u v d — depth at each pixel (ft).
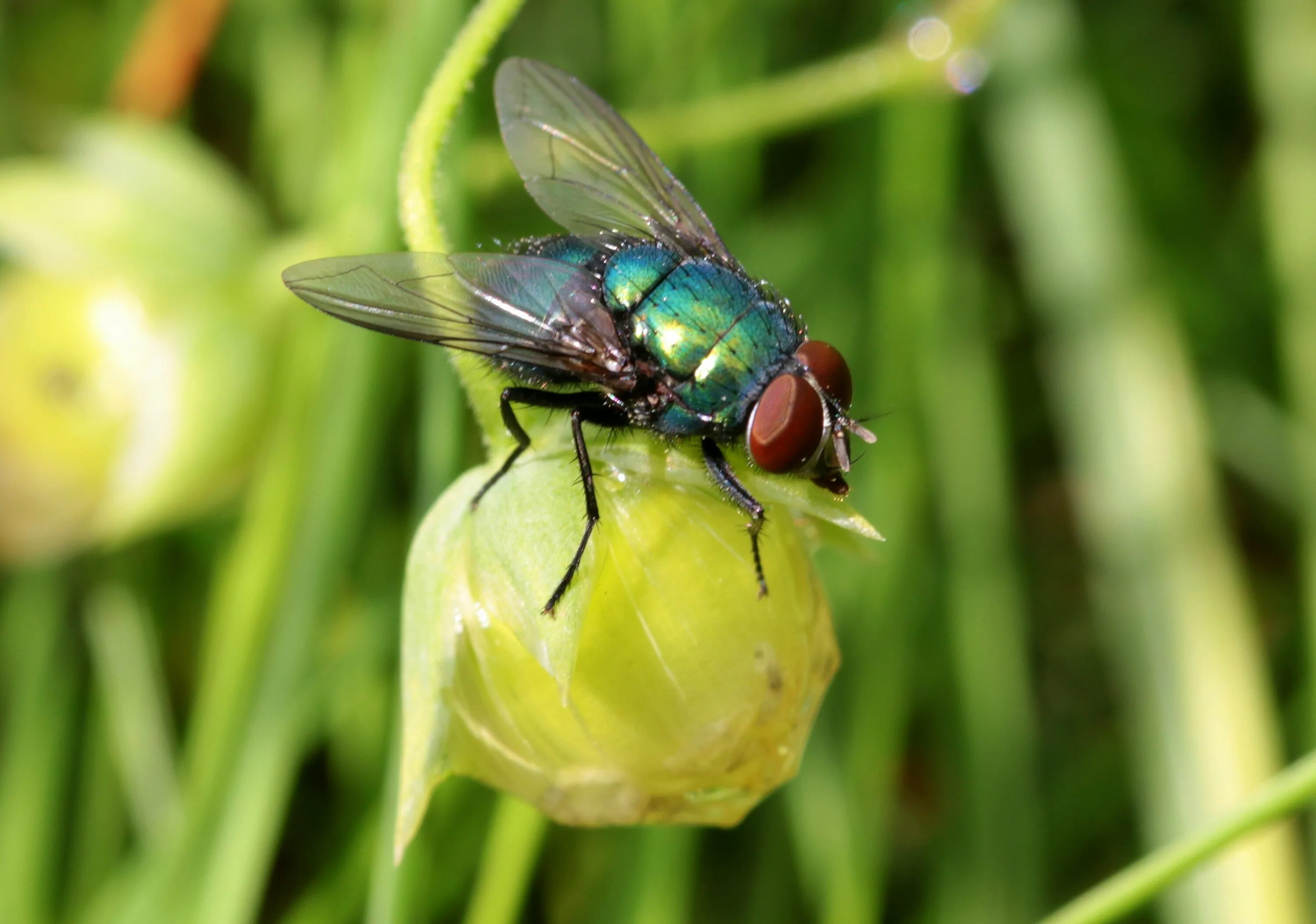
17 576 0.36
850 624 0.35
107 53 0.38
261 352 0.34
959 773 0.35
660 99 0.37
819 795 0.34
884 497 0.35
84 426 0.34
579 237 0.31
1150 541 0.34
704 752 0.29
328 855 0.35
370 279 0.30
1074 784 0.36
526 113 0.32
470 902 0.34
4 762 0.36
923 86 0.36
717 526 0.29
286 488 0.34
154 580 0.36
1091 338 0.35
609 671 0.29
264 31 0.38
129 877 0.34
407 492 0.36
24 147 0.38
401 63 0.34
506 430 0.30
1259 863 0.32
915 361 0.36
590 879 0.34
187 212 0.34
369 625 0.34
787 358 0.30
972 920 0.34
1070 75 0.36
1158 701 0.33
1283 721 0.36
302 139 0.38
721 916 0.35
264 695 0.33
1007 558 0.35
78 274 0.34
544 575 0.29
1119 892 0.30
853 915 0.34
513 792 0.30
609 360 0.30
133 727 0.35
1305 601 0.36
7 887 0.35
